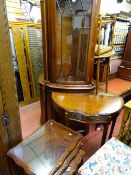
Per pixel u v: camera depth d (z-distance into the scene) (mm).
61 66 1570
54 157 952
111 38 2072
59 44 1483
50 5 1340
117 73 2705
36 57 2389
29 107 2373
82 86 1604
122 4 2877
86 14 1386
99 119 1316
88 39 1447
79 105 1402
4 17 684
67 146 1031
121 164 977
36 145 1032
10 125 900
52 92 1610
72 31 1453
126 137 1324
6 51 738
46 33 1457
